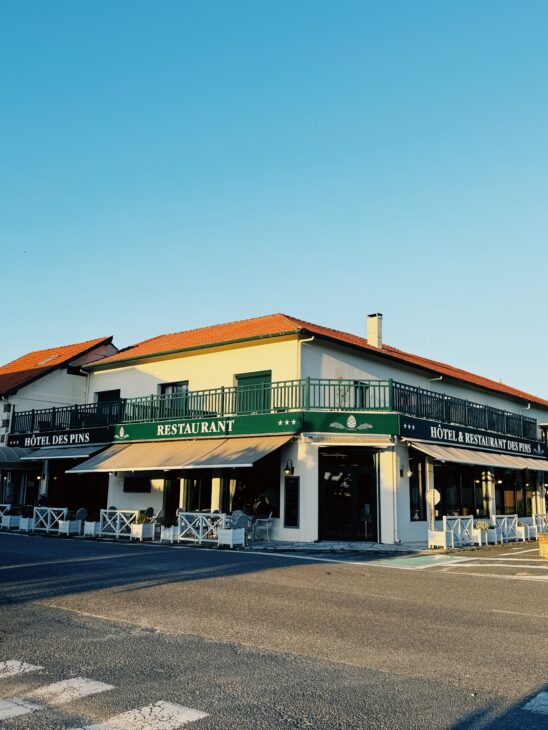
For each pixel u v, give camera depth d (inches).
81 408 1128.2
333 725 192.2
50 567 529.3
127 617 338.3
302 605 377.1
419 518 885.2
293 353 911.0
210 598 395.5
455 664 255.9
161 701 211.2
